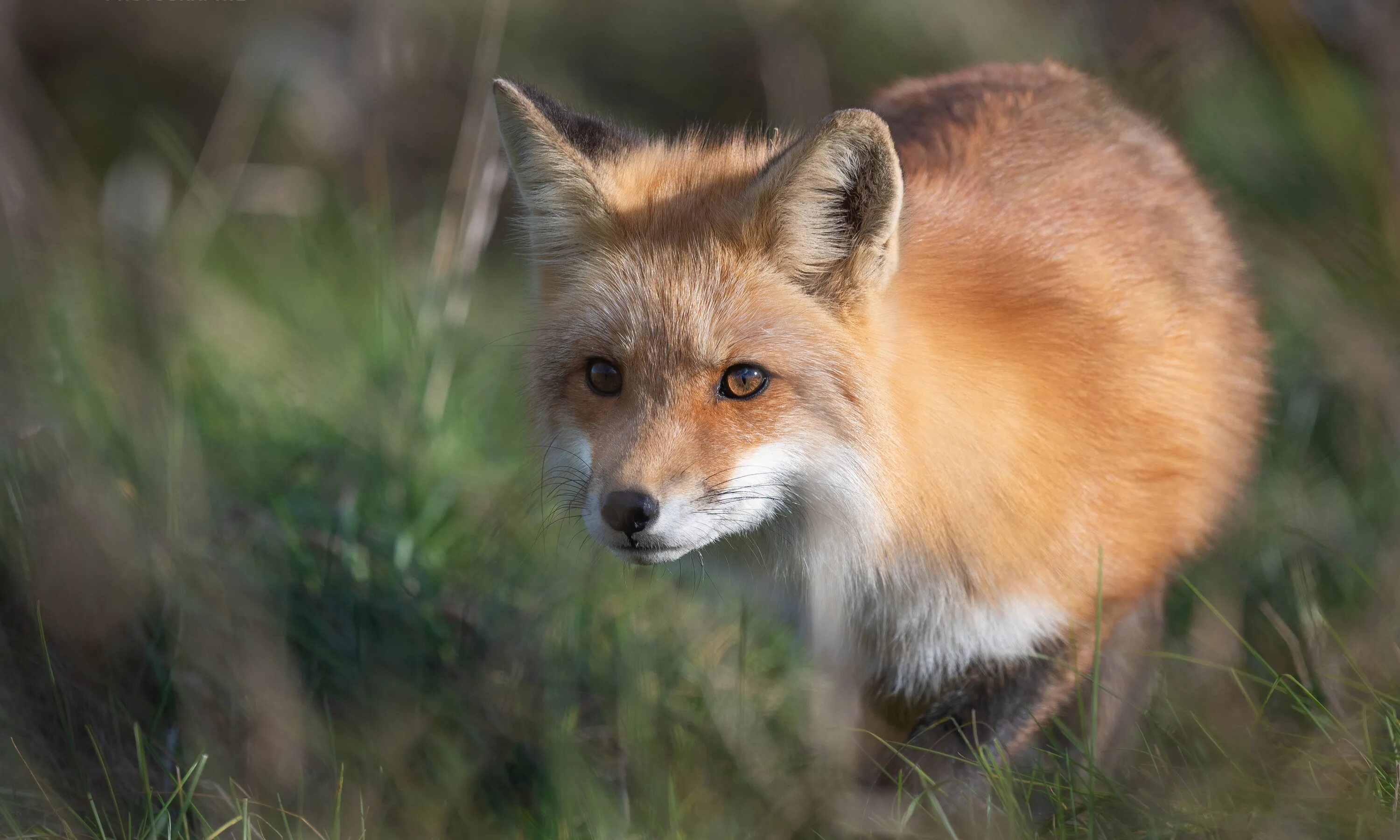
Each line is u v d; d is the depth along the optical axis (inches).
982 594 270.8
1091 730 256.7
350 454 371.2
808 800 270.8
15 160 368.2
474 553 350.3
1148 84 467.8
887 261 255.0
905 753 281.9
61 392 320.8
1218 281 320.5
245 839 242.5
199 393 402.3
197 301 437.7
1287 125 453.1
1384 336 340.8
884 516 263.3
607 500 242.1
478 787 284.7
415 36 661.3
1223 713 274.1
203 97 720.3
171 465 313.1
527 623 323.9
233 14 720.3
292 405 409.1
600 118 299.3
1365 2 394.0
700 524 246.1
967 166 307.9
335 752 277.4
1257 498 350.9
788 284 260.4
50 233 363.9
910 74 588.1
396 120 657.6
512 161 279.3
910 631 283.7
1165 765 260.7
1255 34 478.3
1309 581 313.4
